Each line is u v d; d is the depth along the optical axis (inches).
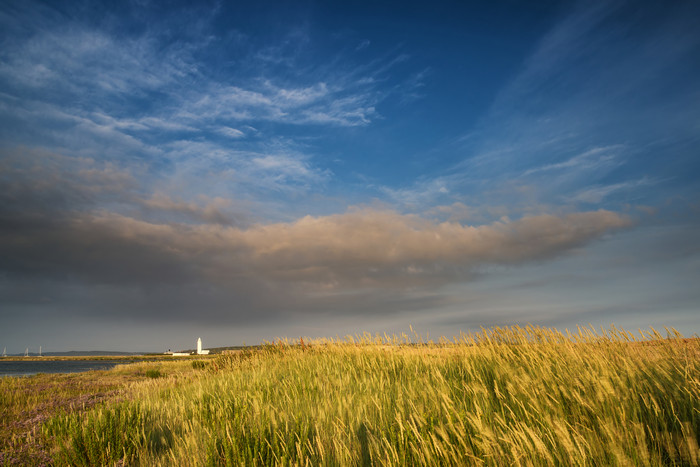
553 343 281.6
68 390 588.7
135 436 220.8
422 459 141.5
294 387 306.5
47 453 222.7
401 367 358.9
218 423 222.1
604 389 167.8
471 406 200.8
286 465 164.7
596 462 129.1
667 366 202.4
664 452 138.8
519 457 128.6
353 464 158.6
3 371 1504.7
